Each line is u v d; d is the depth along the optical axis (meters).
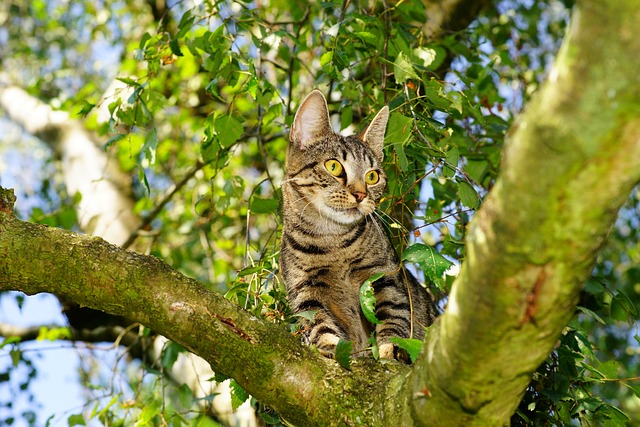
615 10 1.61
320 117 4.87
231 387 3.62
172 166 8.12
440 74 5.61
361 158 4.67
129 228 6.58
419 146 3.96
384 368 2.97
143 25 8.74
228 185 4.84
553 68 1.78
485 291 2.07
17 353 5.34
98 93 8.15
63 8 9.58
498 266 2.01
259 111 5.16
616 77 1.66
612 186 1.83
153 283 3.02
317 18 6.40
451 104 3.94
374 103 4.73
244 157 6.93
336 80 4.77
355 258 4.49
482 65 5.51
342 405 2.84
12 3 10.20
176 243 7.61
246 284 4.05
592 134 1.74
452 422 2.45
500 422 2.45
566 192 1.84
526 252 1.96
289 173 4.78
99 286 3.03
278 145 6.95
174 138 7.88
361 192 4.52
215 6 4.62
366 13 4.71
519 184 1.88
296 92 6.82
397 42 4.46
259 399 3.00
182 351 4.83
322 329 4.16
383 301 4.40
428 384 2.44
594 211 1.88
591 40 1.66
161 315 3.00
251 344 2.95
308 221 4.56
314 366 2.95
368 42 4.45
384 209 4.58
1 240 3.06
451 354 2.27
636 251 8.17
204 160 5.11
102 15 8.91
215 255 7.15
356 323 4.53
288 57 5.54
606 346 7.39
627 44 1.63
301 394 2.90
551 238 1.93
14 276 3.07
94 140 7.17
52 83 9.57
